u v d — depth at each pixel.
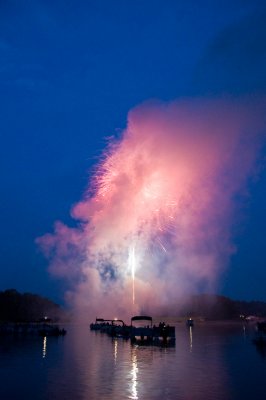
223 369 40.75
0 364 44.41
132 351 58.97
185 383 33.12
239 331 118.19
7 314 176.75
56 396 28.73
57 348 63.28
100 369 40.62
